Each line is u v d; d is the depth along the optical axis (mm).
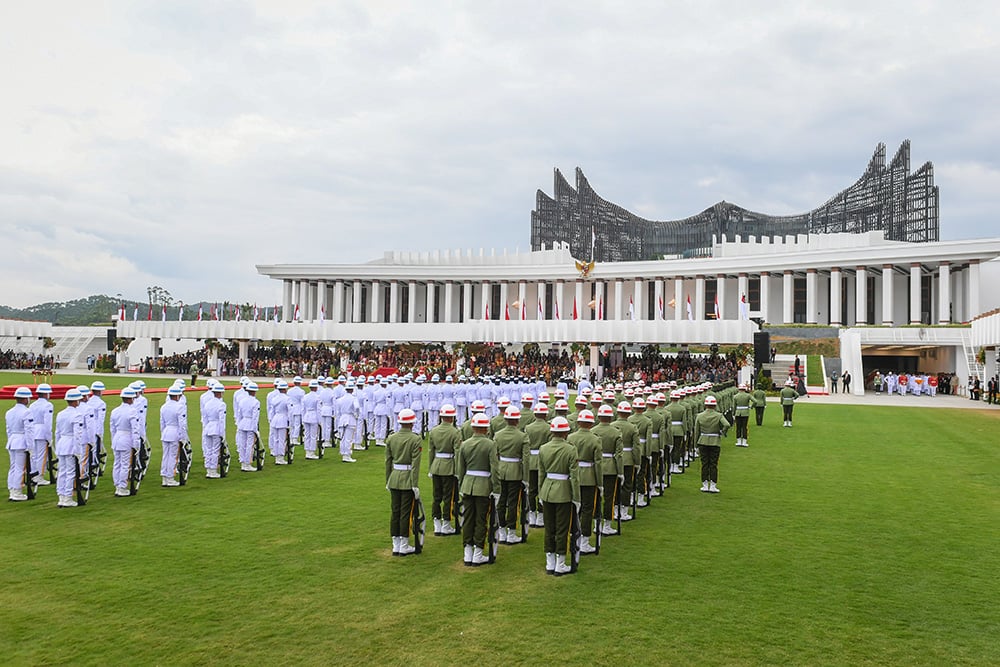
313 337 84625
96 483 19906
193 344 101438
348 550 13578
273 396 24047
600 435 15141
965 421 39344
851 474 22516
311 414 25219
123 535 14500
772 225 129750
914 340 69625
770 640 9531
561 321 72812
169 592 11164
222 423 21312
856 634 9773
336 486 19938
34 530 14859
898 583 11875
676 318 96875
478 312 111750
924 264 81000
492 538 12891
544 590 11422
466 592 11297
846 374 64812
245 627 9828
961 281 83938
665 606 10734
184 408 20047
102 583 11547
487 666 8695
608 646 9289
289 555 13188
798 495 19250
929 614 10523
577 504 12297
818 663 8898
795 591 11438
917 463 24625
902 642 9523
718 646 9328
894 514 16922
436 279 105938
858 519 16422
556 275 101125
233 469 22844
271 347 91875
